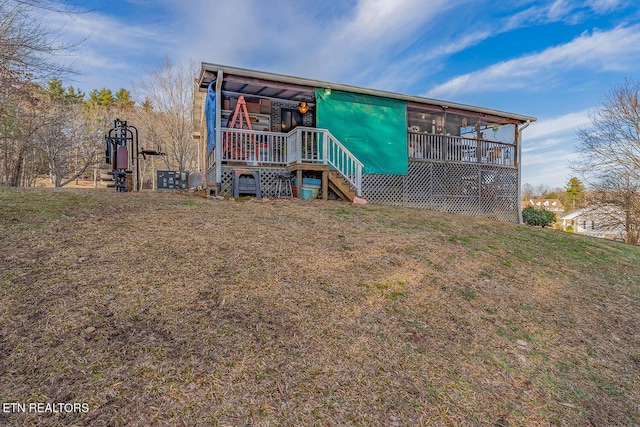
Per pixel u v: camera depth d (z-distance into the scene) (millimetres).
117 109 28391
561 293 4410
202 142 13148
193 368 2121
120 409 1776
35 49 9547
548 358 2973
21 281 2760
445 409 2182
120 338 2275
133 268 3197
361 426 1937
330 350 2518
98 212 4762
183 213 5207
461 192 11555
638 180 18547
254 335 2518
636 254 7711
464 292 3875
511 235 7141
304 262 3908
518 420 2215
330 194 8914
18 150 15547
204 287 3035
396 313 3186
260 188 8398
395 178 10445
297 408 1979
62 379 1905
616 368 3000
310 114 11352
